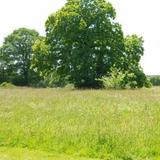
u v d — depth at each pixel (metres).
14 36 90.50
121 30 55.31
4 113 19.59
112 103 24.64
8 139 14.22
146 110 20.92
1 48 90.75
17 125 16.00
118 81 46.62
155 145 13.07
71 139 13.78
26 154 12.68
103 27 54.34
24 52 90.50
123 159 12.38
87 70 53.09
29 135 14.45
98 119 17.27
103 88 48.41
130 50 56.31
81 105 23.41
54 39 54.94
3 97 30.53
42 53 55.56
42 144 13.74
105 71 54.12
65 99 27.83
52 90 43.19
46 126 15.61
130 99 27.77
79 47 54.28
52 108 21.92
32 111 20.64
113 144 13.09
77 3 55.25
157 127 15.26
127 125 15.49
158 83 78.44
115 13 55.09
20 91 40.84
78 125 15.71
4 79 90.50
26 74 90.31
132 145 12.98
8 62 90.31
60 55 54.75
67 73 53.84
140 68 55.81
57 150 13.25
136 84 53.56
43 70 56.12
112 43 54.69
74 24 53.91
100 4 54.78
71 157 12.46
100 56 54.44
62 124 16.02
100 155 12.67
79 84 53.75
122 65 54.53
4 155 12.46
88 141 13.53
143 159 12.23
